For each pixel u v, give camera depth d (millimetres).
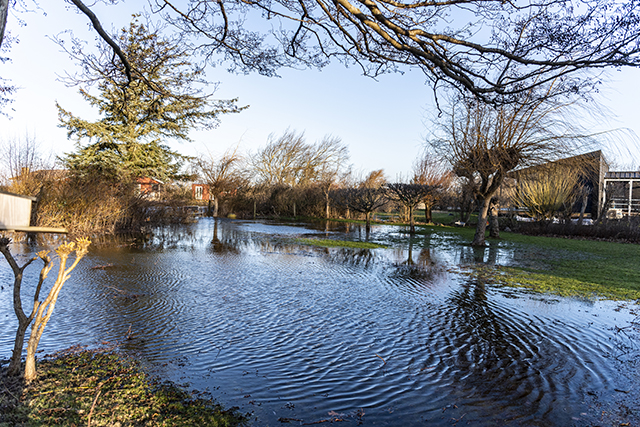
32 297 6453
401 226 27594
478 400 3545
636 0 3193
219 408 3182
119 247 13242
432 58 3689
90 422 2691
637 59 3242
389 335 5242
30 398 3006
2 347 4277
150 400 3188
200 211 39781
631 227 19906
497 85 3812
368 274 9695
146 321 5480
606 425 3176
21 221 3951
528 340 5156
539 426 3137
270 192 37094
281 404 3336
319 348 4711
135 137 20641
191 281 8266
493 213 20000
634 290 8273
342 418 3146
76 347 4387
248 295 7227
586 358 4582
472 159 14555
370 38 4430
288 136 40031
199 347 4594
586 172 13562
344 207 34250
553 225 22094
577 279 9344
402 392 3652
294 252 13492
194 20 4512
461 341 5070
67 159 20031
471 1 3443
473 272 10156
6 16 2137
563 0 3461
